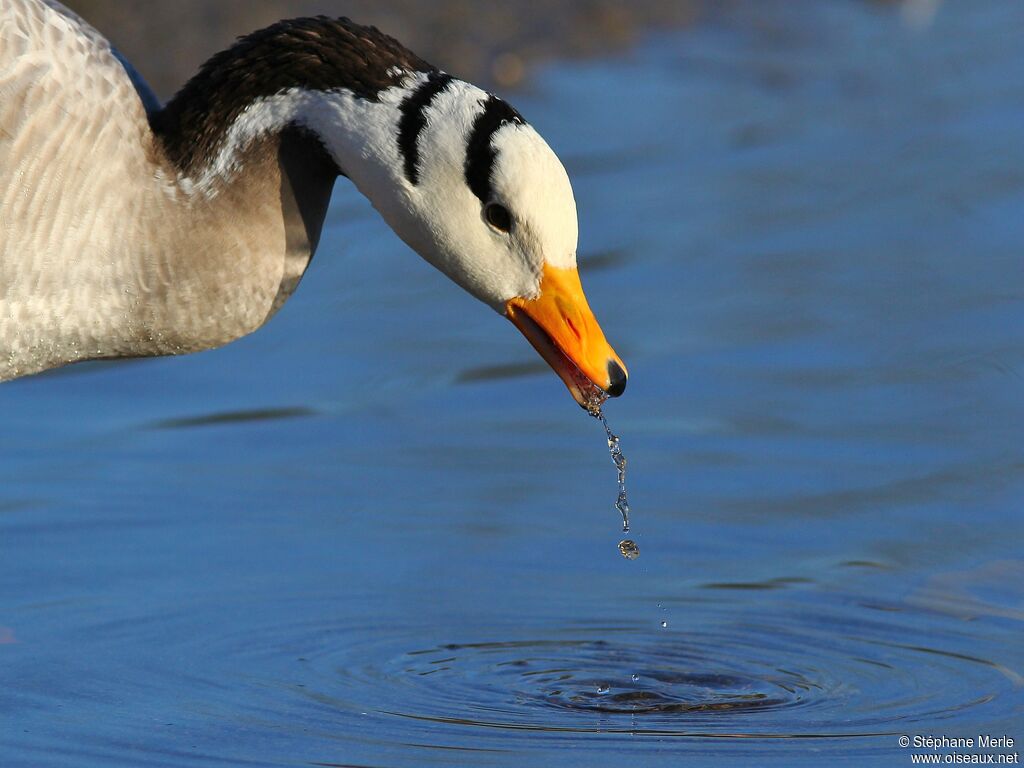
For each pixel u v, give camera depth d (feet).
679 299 49.60
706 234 53.36
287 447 42.22
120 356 31.60
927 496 39.93
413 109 30.09
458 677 32.86
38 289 29.86
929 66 69.36
